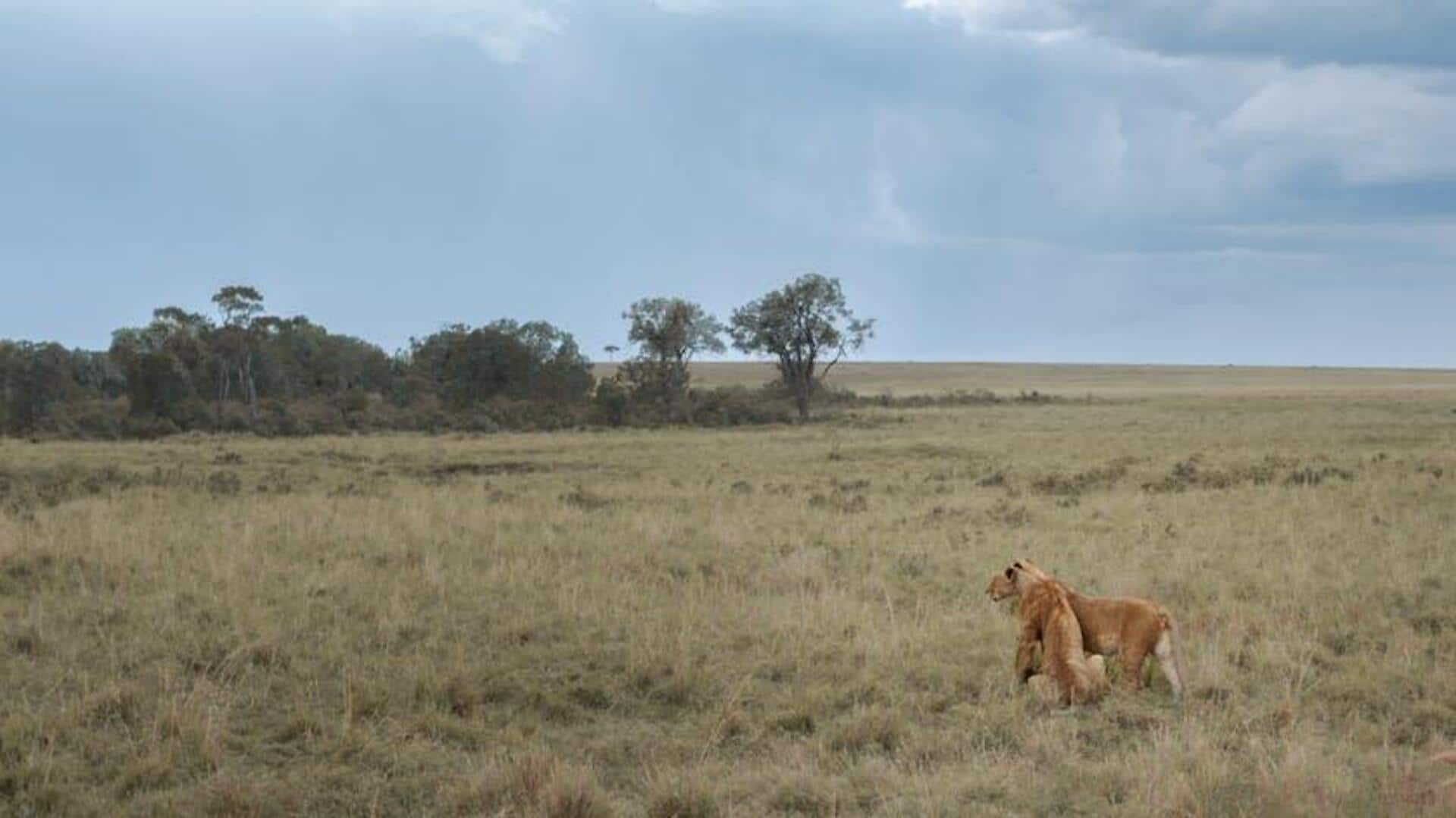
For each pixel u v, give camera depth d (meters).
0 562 14.55
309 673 10.17
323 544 16.52
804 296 66.75
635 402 68.69
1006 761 7.97
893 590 13.71
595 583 13.80
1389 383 124.94
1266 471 26.44
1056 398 87.62
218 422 56.41
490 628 11.70
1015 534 17.75
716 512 20.59
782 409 67.38
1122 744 8.38
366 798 7.57
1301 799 7.12
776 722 9.09
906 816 7.12
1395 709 9.30
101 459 34.56
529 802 7.35
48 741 8.42
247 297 62.34
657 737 8.86
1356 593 13.20
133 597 12.84
